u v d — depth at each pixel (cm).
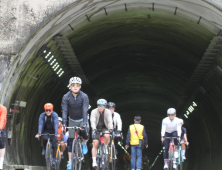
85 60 3662
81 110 1769
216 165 4131
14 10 2259
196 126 5394
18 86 2494
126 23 3023
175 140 2259
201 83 3953
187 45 3256
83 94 1752
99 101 1917
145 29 3216
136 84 5334
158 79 4897
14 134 2647
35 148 3412
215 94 3703
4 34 2242
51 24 2308
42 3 2252
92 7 2336
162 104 6353
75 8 2261
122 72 4631
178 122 2238
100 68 4175
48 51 2681
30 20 2248
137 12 2728
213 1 2130
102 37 3234
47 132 1967
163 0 2311
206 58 3131
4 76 2203
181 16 2484
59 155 2141
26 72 2538
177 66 4019
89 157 5862
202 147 5156
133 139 2444
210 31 2555
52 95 3584
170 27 2998
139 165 2425
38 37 2312
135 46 3734
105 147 2000
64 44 2766
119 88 5425
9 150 2453
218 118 3959
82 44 3156
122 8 2448
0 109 1681
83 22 2533
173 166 2223
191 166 6059
